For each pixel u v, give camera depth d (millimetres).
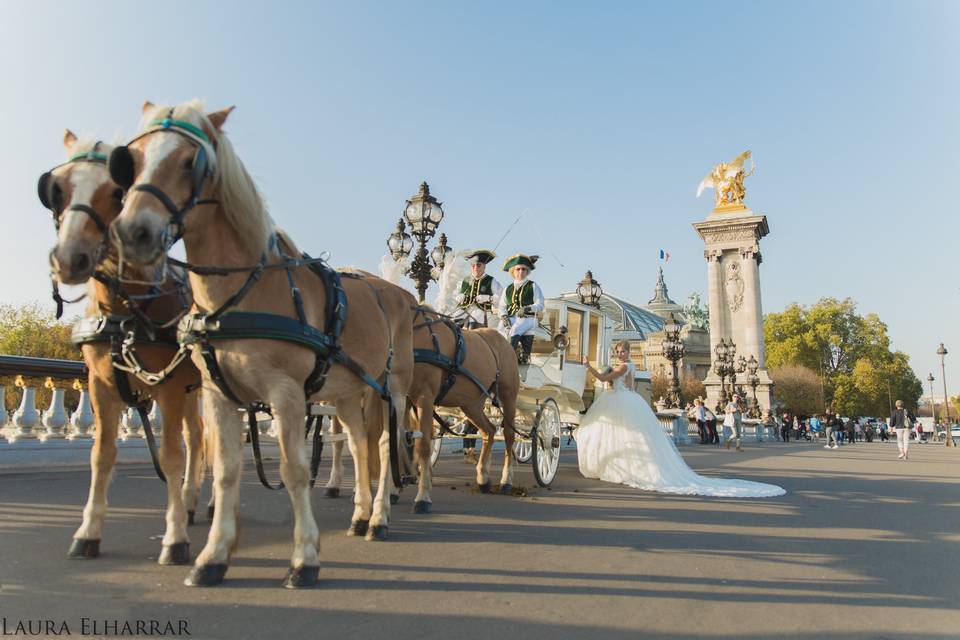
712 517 7887
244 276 4359
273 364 4344
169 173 3797
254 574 4680
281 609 3971
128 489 8680
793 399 78812
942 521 8188
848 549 6301
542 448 10523
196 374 5094
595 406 11680
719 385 64938
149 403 5699
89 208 4043
